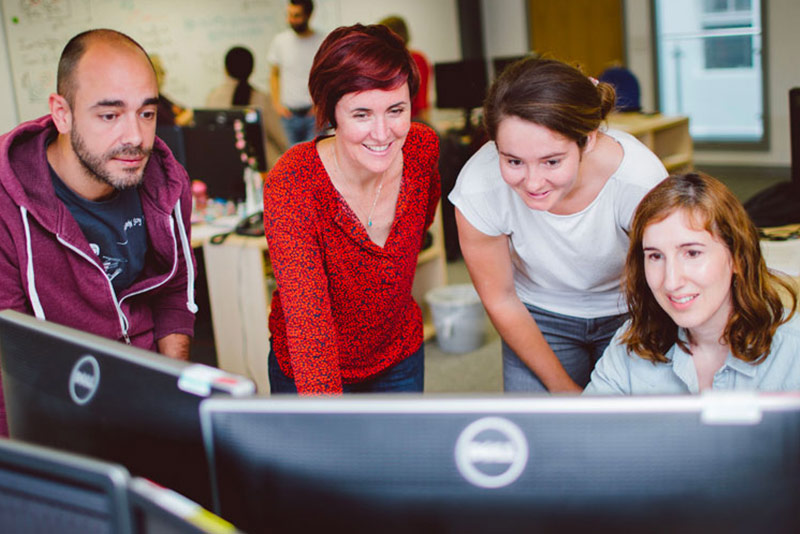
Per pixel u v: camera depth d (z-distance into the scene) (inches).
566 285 69.1
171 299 65.7
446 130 228.2
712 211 47.9
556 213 62.2
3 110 234.8
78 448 38.8
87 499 28.3
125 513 27.8
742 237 48.6
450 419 29.4
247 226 139.0
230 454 31.7
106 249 59.0
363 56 52.8
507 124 50.0
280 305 66.3
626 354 56.4
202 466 34.2
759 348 50.4
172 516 25.9
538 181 51.3
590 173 59.2
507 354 74.1
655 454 28.5
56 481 29.1
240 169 154.6
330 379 56.7
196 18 265.3
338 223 60.4
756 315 49.7
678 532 29.0
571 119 48.8
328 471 30.5
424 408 29.5
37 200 54.2
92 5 243.6
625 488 28.8
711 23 294.4
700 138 303.0
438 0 335.9
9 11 231.6
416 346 71.2
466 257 67.7
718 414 28.1
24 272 55.2
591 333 71.8
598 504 29.0
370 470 30.1
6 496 30.3
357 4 307.7
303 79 246.1
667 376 54.9
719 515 28.7
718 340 52.1
